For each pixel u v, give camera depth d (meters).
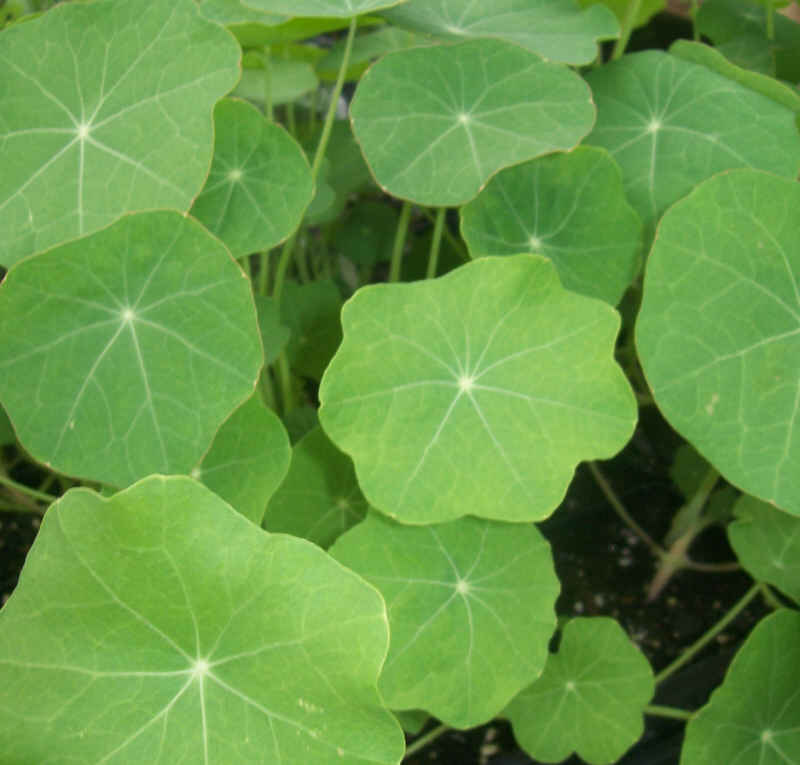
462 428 0.28
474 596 0.28
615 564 0.40
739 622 0.39
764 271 0.28
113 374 0.26
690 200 0.28
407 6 0.32
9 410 0.25
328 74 0.39
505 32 0.32
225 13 0.29
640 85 0.32
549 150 0.29
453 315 0.28
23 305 0.25
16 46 0.27
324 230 0.46
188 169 0.26
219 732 0.23
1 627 0.23
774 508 0.32
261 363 0.26
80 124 0.27
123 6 0.27
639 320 0.28
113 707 0.23
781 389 0.28
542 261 0.27
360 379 0.27
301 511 0.31
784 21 0.42
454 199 0.29
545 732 0.31
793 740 0.31
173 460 0.26
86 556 0.23
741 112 0.31
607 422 0.28
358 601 0.22
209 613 0.23
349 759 0.23
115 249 0.25
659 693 0.36
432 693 0.28
